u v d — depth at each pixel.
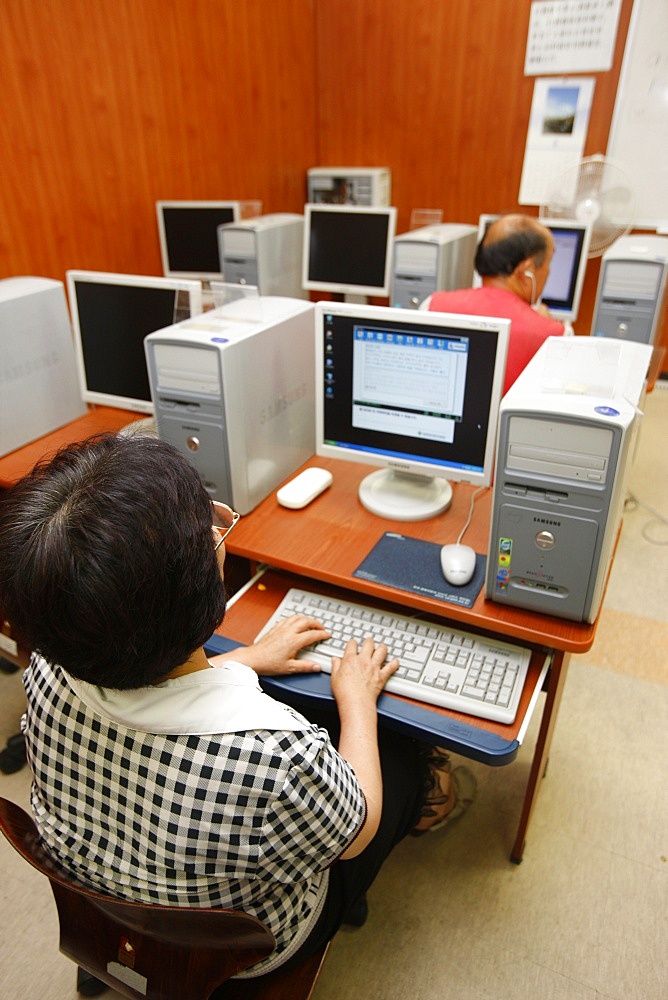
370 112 4.54
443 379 1.38
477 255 2.20
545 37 3.88
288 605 1.35
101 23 3.05
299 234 3.84
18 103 2.78
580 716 1.97
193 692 0.72
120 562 0.62
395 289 3.49
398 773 1.24
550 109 4.03
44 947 1.45
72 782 0.76
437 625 1.28
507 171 4.29
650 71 3.72
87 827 0.78
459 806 1.71
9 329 1.86
